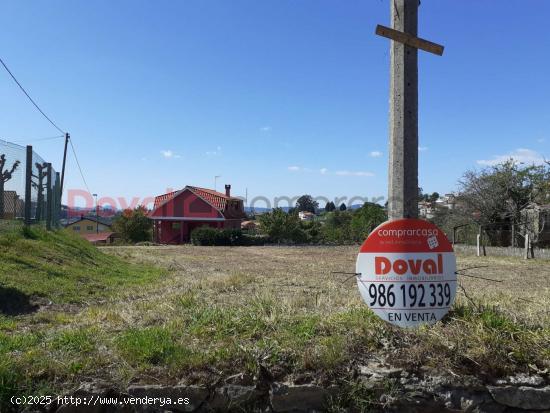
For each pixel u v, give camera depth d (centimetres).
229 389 384
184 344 445
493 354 409
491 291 941
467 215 2786
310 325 474
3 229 1123
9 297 736
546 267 1733
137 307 682
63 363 408
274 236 3938
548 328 466
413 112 502
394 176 506
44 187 1548
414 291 463
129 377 390
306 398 383
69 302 782
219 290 863
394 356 413
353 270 1490
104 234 4797
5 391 374
